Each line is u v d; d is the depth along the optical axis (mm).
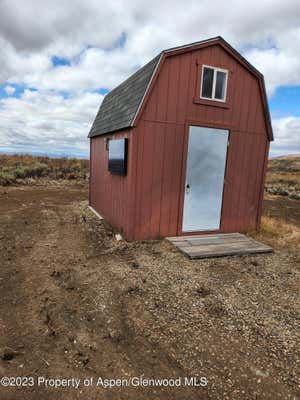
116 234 5336
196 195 5305
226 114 5227
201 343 2223
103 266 3865
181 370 1914
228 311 2729
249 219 5922
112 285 3258
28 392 1676
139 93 4793
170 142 4891
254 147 5625
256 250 4559
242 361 2014
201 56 4824
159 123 4742
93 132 7637
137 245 4777
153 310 2715
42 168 15609
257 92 5391
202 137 5121
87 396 1658
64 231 5703
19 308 2695
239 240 5152
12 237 5113
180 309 2744
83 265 3904
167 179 5004
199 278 3518
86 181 14898
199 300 2936
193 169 5180
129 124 4562
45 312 2637
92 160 8148
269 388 1753
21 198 9594
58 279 3416
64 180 14703
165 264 3971
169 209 5125
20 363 1928
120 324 2473
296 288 3314
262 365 1974
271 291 3217
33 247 4609
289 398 1674
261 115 5543
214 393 1706
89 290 3131
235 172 5559
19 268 3715
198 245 4738
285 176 25875
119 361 1990
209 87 5031
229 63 5043
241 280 3504
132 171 4688
